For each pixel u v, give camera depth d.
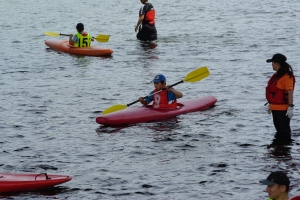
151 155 18.83
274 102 19.56
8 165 18.08
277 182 11.43
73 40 36.56
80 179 16.97
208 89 27.41
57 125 22.17
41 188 16.19
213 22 47.88
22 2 62.94
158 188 16.23
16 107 24.75
